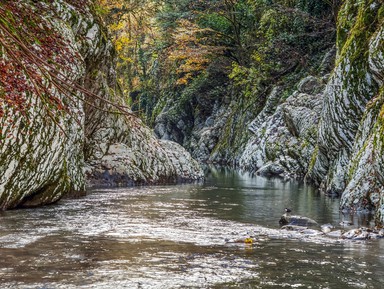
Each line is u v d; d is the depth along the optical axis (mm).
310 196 14234
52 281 4949
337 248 6766
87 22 14945
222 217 9664
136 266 5578
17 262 5625
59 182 10766
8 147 9016
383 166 9609
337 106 14469
